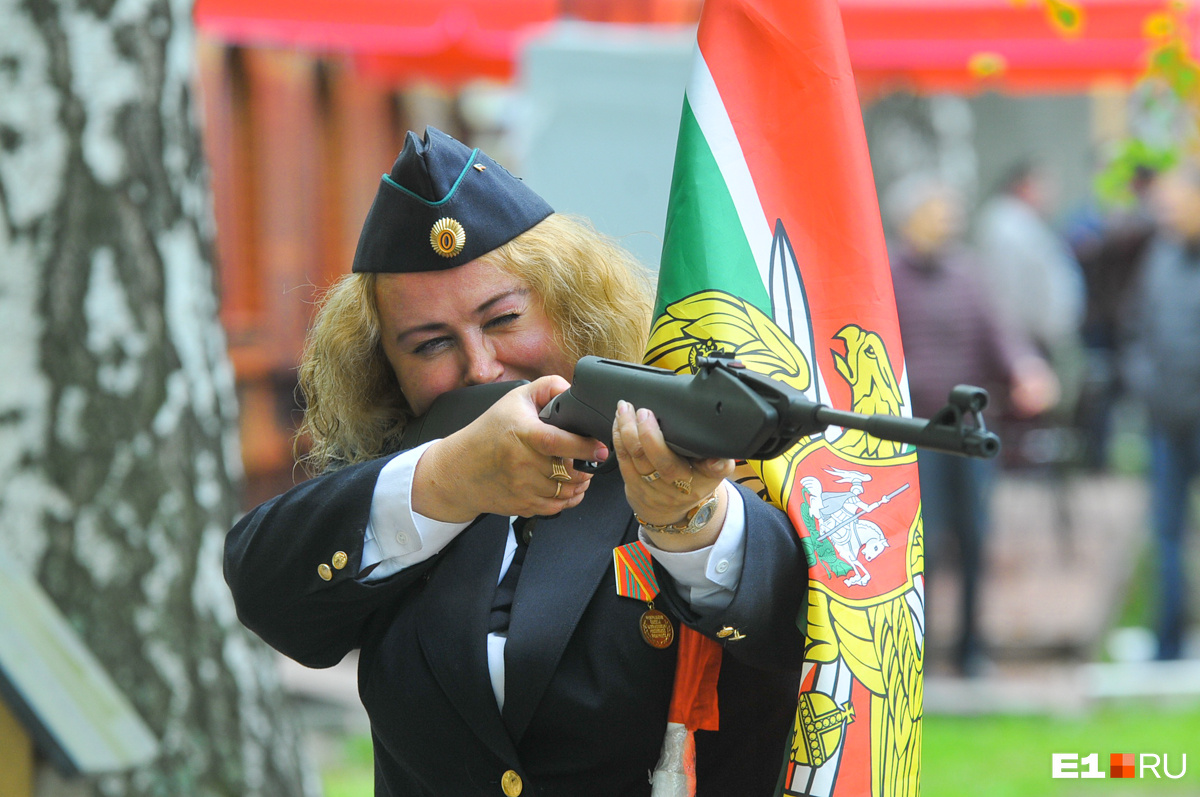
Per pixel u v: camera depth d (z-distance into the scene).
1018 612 15.42
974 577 13.09
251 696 6.67
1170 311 13.45
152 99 6.52
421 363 3.67
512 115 14.31
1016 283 17.91
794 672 3.45
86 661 4.89
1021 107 33.28
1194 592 16.12
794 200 3.64
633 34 11.24
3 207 6.28
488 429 3.16
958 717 12.18
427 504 3.32
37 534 6.29
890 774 3.38
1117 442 27.83
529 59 10.36
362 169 23.25
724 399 2.78
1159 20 7.62
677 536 3.11
